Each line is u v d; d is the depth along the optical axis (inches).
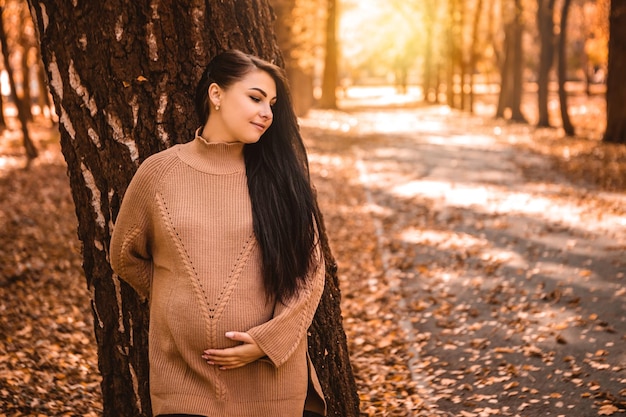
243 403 101.7
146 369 125.8
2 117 1115.3
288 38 1047.0
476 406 187.2
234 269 99.5
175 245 99.5
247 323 99.5
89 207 122.8
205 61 119.5
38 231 385.1
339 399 137.6
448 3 1652.3
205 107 106.6
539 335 235.1
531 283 297.6
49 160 697.6
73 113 119.9
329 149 871.7
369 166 725.3
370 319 275.7
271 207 100.9
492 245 374.0
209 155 103.0
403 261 357.1
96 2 115.2
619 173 569.9
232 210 100.9
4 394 182.7
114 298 125.0
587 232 380.5
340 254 385.7
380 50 2192.4
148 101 118.2
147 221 103.0
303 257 102.2
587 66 2016.5
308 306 102.5
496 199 510.3
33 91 1964.8
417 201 523.5
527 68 2785.4
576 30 1979.6
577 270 310.3
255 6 125.3
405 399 196.5
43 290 293.7
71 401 189.3
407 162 753.0
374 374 218.4
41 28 119.0
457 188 575.2
